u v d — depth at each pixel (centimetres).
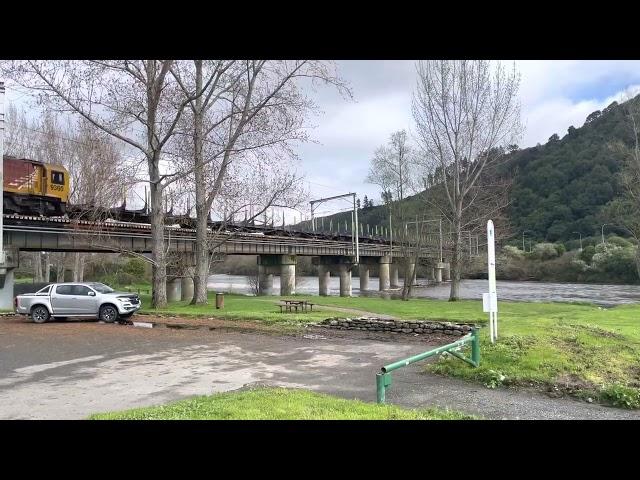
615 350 1156
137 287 5953
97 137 3509
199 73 2839
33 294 2258
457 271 3819
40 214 3288
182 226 3959
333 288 9125
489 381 968
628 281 8881
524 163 13925
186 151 2894
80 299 2223
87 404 818
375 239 8488
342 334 1755
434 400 855
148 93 2661
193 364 1210
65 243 3341
